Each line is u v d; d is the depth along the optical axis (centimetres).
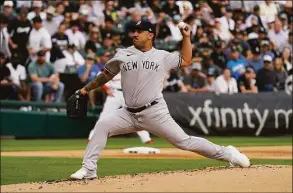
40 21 6556
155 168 3619
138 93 2517
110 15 7338
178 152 4850
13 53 6525
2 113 6419
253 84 7175
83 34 7019
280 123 7062
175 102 6738
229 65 7175
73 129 6662
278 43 8112
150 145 5734
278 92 7156
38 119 6525
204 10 7875
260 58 7544
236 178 2331
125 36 6538
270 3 8500
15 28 6544
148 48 2541
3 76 6419
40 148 5406
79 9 7288
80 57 6725
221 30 7769
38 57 6419
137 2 7738
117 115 2569
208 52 7112
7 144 5872
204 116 6812
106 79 2602
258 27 8044
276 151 4916
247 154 4594
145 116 2538
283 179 2297
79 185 2334
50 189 2273
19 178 3247
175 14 7681
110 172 3403
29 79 6462
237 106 6938
